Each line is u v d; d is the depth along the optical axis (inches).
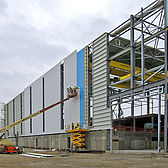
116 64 1424.7
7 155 1135.0
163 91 901.8
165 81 880.3
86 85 1321.4
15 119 2733.8
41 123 1904.5
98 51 1273.4
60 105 1592.0
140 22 1072.2
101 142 1144.2
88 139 1256.2
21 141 2432.3
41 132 1887.3
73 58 1469.0
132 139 1187.9
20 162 753.0
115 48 1391.5
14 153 1312.7
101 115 1202.0
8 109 3120.1
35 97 2100.1
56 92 1675.7
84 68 1343.5
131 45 1095.0
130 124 1753.2
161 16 1061.8
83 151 1211.9
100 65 1247.5
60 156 970.7
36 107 2055.9
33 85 2175.2
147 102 1791.3
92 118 1270.9
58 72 1665.8
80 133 1273.4
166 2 919.7
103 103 1195.9
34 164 671.1
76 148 1264.8
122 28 1192.2
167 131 879.1
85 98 1307.8
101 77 1227.9
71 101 1446.9
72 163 661.3
